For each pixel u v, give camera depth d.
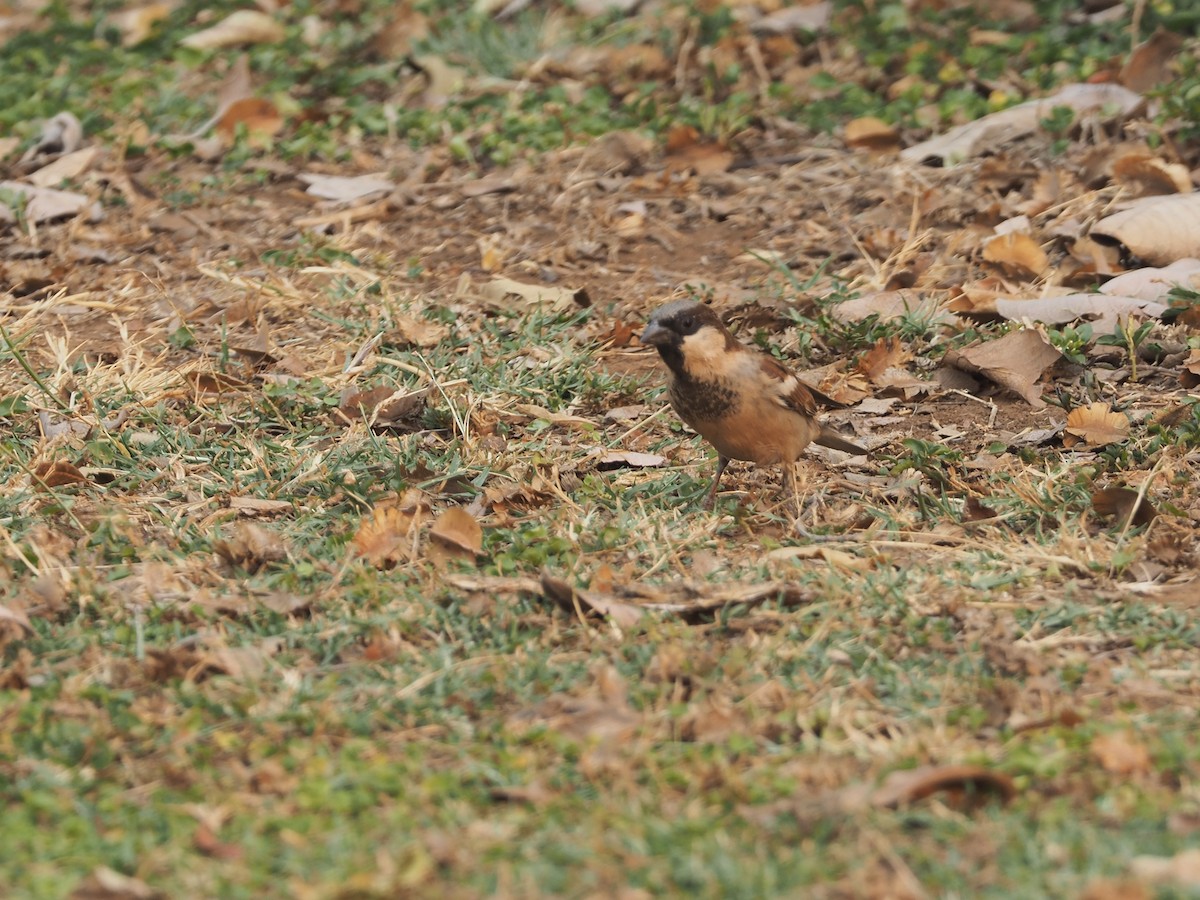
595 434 11.52
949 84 17.92
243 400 12.21
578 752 7.21
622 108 18.31
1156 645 8.24
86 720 7.54
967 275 14.13
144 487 10.71
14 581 9.16
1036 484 10.40
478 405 11.95
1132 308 12.95
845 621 8.58
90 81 19.77
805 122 17.52
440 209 16.22
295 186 16.91
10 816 6.65
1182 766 6.89
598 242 15.24
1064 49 18.22
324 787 6.82
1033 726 7.35
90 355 13.12
